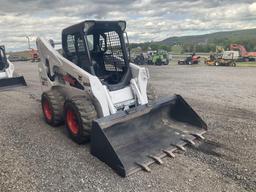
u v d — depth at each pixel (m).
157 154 4.61
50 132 6.09
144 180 3.95
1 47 13.06
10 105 8.96
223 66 24.97
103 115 5.14
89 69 5.47
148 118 5.34
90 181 3.96
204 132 5.45
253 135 5.51
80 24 5.34
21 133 6.06
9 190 3.74
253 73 18.03
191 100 8.94
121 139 4.86
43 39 6.87
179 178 3.98
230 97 9.41
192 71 20.08
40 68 7.23
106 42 6.05
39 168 4.38
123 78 5.69
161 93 10.47
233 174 4.03
